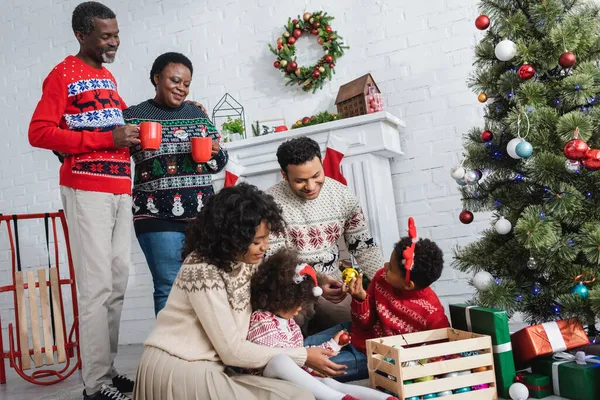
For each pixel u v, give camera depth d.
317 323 2.06
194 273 1.40
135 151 2.08
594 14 1.87
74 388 2.22
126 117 2.08
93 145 1.84
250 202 1.39
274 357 1.42
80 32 1.91
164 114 2.13
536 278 1.88
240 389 1.33
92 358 1.82
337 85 3.17
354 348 1.82
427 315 1.74
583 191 1.75
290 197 2.01
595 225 1.68
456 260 2.08
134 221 2.10
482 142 2.01
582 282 1.67
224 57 3.40
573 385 1.50
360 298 1.76
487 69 2.00
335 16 3.17
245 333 1.45
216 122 3.38
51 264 3.68
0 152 3.85
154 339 1.42
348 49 3.14
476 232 2.86
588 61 1.80
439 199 2.94
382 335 1.82
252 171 2.97
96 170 1.87
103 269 1.87
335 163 2.70
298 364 1.45
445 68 2.95
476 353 1.58
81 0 3.70
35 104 3.78
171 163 2.07
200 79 3.44
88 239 1.85
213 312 1.37
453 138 2.92
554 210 1.71
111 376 1.90
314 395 1.36
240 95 3.36
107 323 1.88
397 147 2.93
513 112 1.82
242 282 1.48
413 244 1.65
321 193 2.03
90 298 1.84
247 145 2.95
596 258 1.64
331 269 2.03
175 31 3.50
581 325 1.67
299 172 1.85
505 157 1.94
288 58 3.18
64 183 1.89
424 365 1.47
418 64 3.00
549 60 1.80
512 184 1.94
